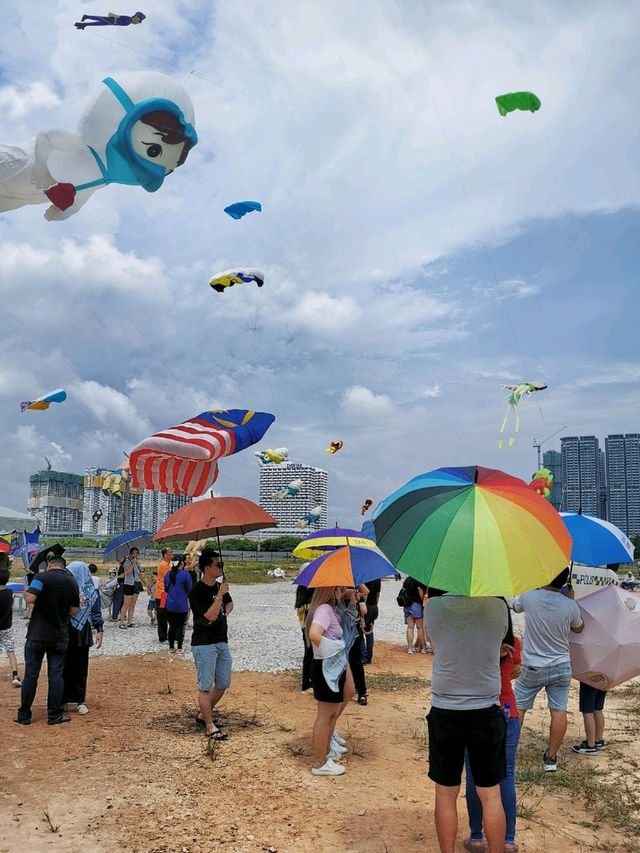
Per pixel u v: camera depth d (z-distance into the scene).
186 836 4.82
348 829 4.98
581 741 7.25
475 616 4.06
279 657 12.62
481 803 4.22
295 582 6.81
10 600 9.52
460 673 4.04
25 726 7.52
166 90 5.32
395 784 5.90
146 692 9.40
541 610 6.20
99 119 5.22
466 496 3.98
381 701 9.08
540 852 4.70
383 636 15.54
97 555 36.94
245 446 6.76
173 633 12.94
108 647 13.16
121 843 4.70
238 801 5.47
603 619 6.68
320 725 6.20
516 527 3.82
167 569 13.99
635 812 5.38
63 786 5.74
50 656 7.68
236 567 40.19
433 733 4.14
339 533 7.47
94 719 7.87
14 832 4.86
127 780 5.89
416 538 3.90
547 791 5.83
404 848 4.70
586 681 6.76
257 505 7.50
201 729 7.54
